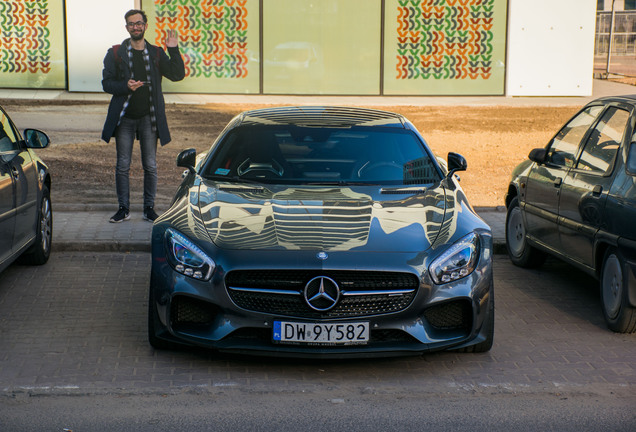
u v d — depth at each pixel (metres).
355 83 21.84
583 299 6.78
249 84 21.47
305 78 21.64
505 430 4.20
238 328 4.78
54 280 6.88
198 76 21.30
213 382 4.77
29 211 6.73
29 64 20.59
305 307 4.75
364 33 21.62
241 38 21.22
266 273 4.77
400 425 4.24
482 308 5.02
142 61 8.35
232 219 5.21
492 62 22.16
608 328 6.01
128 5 20.28
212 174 6.05
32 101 18.86
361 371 5.03
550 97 22.45
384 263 4.75
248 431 4.12
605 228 5.89
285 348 4.77
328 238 4.94
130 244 7.89
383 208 5.41
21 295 6.43
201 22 21.05
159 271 4.98
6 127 6.61
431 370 5.07
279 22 21.28
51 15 20.42
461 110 19.77
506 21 22.00
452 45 21.98
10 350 5.21
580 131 6.88
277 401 4.53
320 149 6.20
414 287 4.81
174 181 11.48
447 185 6.02
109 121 8.45
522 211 7.55
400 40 21.78
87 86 20.52
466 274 4.96
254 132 6.36
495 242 8.31
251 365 5.07
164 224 5.23
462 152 14.28
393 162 6.12
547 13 22.03
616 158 6.00
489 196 10.95
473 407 4.51
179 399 4.52
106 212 9.30
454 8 21.81
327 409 4.43
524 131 16.78
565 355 5.40
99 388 4.63
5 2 20.30
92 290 6.62
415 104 20.58
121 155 8.65
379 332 4.86
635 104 6.16
